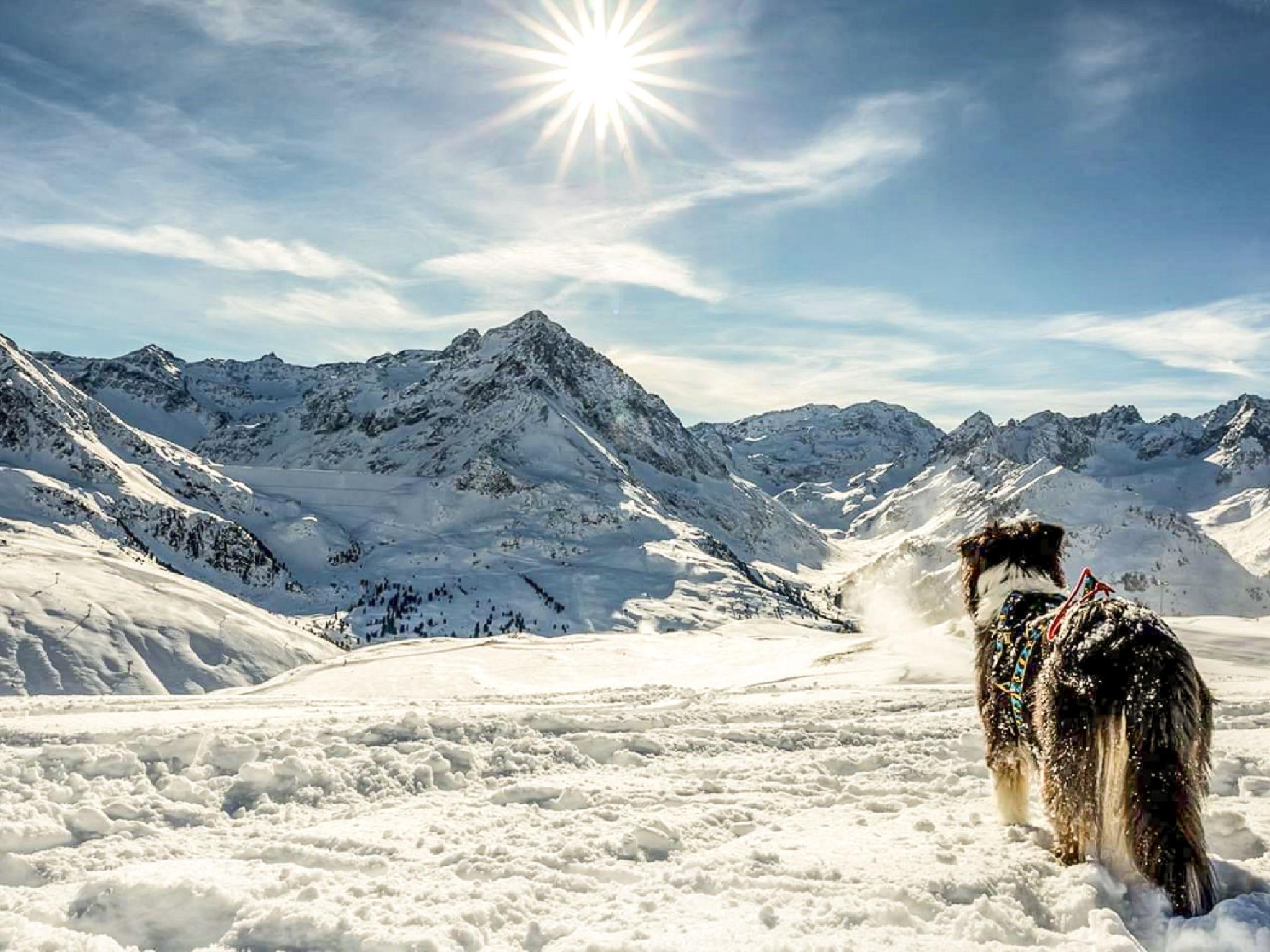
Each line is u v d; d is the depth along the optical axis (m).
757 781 7.58
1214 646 29.11
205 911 4.21
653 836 5.56
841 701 15.12
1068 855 5.04
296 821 6.25
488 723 9.06
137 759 7.14
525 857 5.20
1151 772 4.40
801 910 4.41
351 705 14.90
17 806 5.85
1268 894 4.43
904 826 6.10
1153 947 4.10
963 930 4.20
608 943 3.88
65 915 4.18
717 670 53.66
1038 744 5.48
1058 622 5.33
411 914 4.22
